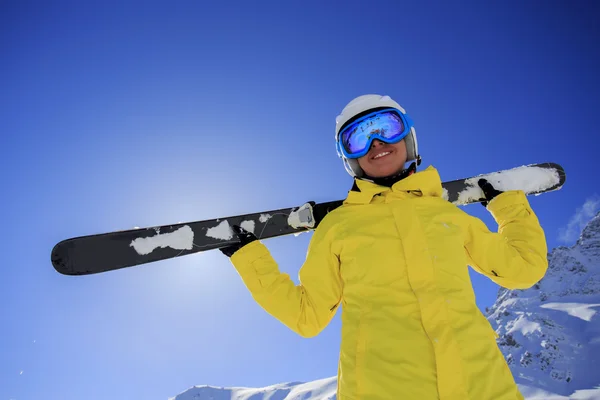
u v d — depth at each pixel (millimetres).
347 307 1734
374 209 1905
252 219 2545
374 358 1487
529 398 61250
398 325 1538
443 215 1886
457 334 1489
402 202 1889
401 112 2303
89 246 2189
